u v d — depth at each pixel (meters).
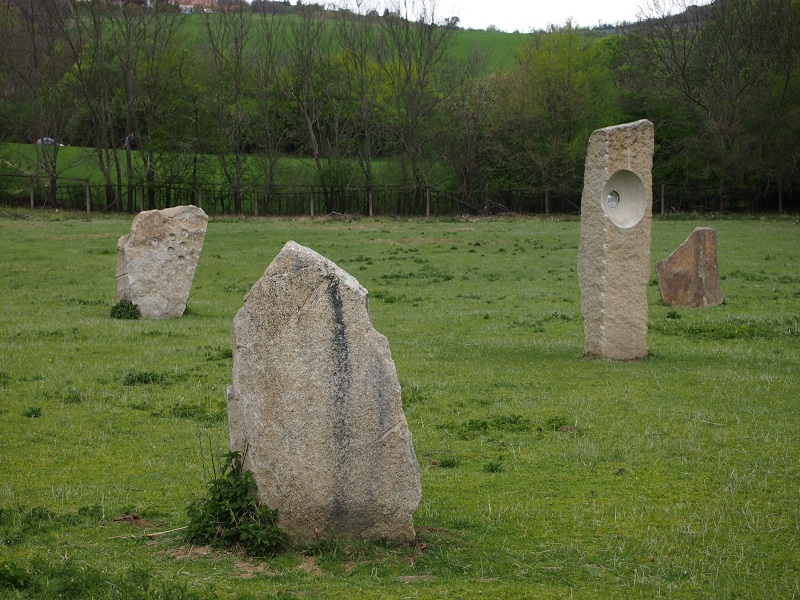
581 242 17.27
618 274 16.94
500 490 9.62
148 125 64.25
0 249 36.66
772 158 57.59
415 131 65.19
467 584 7.04
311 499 7.49
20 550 7.66
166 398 13.82
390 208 65.06
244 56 71.75
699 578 7.27
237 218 56.53
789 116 57.41
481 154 66.62
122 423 12.34
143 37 64.88
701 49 62.38
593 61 68.81
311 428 7.46
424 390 14.47
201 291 28.36
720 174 61.03
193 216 22.50
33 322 21.03
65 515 8.58
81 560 7.41
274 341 7.50
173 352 17.42
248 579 6.99
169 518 8.59
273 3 94.31
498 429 12.20
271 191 63.88
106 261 34.34
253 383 7.57
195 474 10.04
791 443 11.29
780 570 7.43
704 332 20.03
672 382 14.99
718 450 11.01
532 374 15.74
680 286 24.25
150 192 64.19
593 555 7.75
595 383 14.96
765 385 14.67
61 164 70.12
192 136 64.38
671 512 8.85
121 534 8.11
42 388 14.20
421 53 67.75
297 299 7.48
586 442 11.38
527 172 65.69
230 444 7.95
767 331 19.94
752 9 61.25
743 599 6.88
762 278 29.36
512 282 30.03
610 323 17.06
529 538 8.16
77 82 64.75
